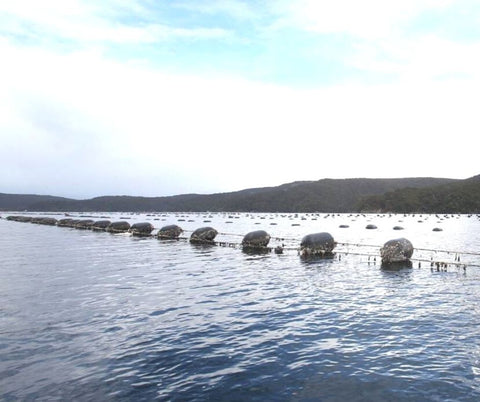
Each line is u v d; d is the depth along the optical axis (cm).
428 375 924
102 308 1529
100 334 1215
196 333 1228
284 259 3072
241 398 815
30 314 1434
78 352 1066
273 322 1345
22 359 1017
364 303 1622
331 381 893
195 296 1753
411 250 2894
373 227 7706
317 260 2995
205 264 2806
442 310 1509
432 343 1138
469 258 3112
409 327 1291
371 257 3128
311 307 1553
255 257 3209
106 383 883
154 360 1013
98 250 3781
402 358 1027
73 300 1662
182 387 864
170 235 5300
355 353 1062
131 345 1121
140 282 2098
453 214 19038
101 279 2191
